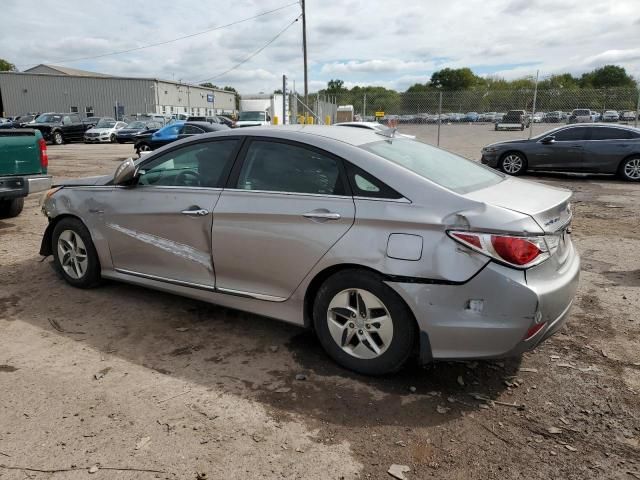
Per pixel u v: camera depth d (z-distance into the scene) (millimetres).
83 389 3062
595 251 6105
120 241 4238
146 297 4520
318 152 3369
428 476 2396
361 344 3207
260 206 3441
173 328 3924
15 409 2848
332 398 3012
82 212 4445
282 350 3594
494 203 2930
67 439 2605
